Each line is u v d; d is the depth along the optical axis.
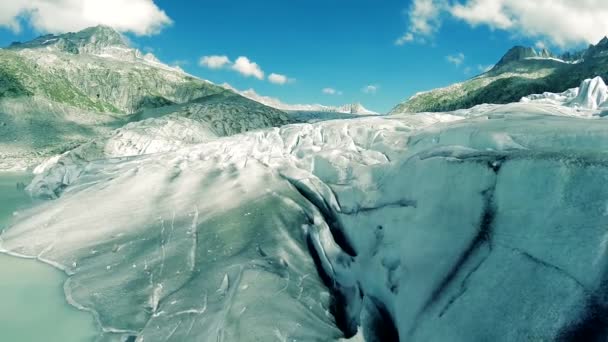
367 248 8.68
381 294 7.45
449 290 6.01
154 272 9.68
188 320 7.59
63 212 13.97
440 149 8.38
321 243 9.70
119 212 13.24
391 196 8.98
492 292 5.37
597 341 4.22
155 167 16.25
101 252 11.07
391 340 6.86
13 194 22.86
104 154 31.36
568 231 5.14
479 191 6.70
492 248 5.89
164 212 12.62
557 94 19.16
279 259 9.03
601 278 4.55
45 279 10.14
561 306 4.63
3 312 8.45
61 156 35.53
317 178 12.30
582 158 5.65
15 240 12.55
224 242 10.38
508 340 4.79
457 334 5.34
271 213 11.16
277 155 14.89
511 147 7.52
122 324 7.99
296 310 7.10
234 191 13.04
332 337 6.61
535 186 5.91
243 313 6.79
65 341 7.50
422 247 7.02
